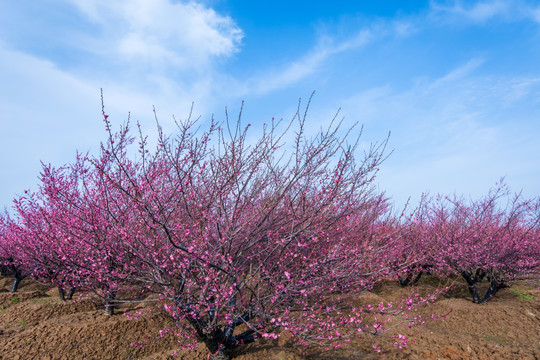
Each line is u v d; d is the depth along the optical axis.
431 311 8.09
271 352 5.62
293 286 4.79
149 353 6.16
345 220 5.80
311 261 5.38
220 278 4.79
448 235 9.38
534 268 9.29
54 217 6.32
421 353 5.77
